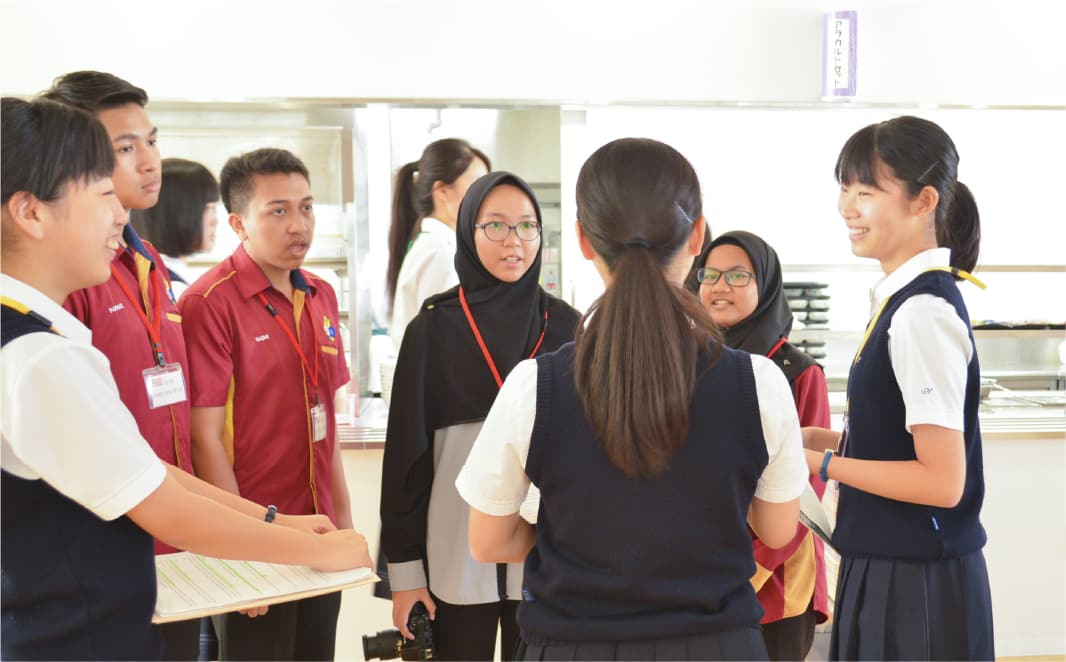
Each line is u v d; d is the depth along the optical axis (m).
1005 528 3.20
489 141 3.31
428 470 1.78
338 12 3.15
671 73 3.26
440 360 1.77
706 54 3.26
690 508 0.99
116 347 1.57
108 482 1.03
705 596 1.00
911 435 1.41
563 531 1.02
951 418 1.33
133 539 1.13
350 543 1.26
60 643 1.08
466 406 1.75
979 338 3.60
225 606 1.13
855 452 1.49
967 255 1.59
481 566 1.75
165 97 3.11
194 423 1.91
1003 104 3.33
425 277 3.23
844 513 1.50
